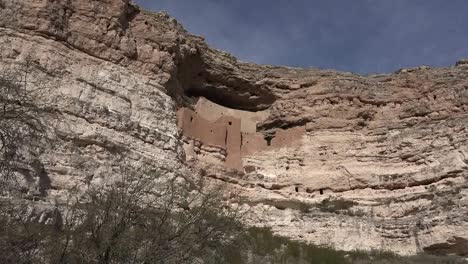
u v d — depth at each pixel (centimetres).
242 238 1795
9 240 1234
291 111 3212
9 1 2508
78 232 1312
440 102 3052
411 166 2847
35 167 1995
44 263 1250
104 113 2441
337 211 2716
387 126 3072
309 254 2359
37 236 1314
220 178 2759
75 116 2342
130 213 1402
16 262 1205
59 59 2488
